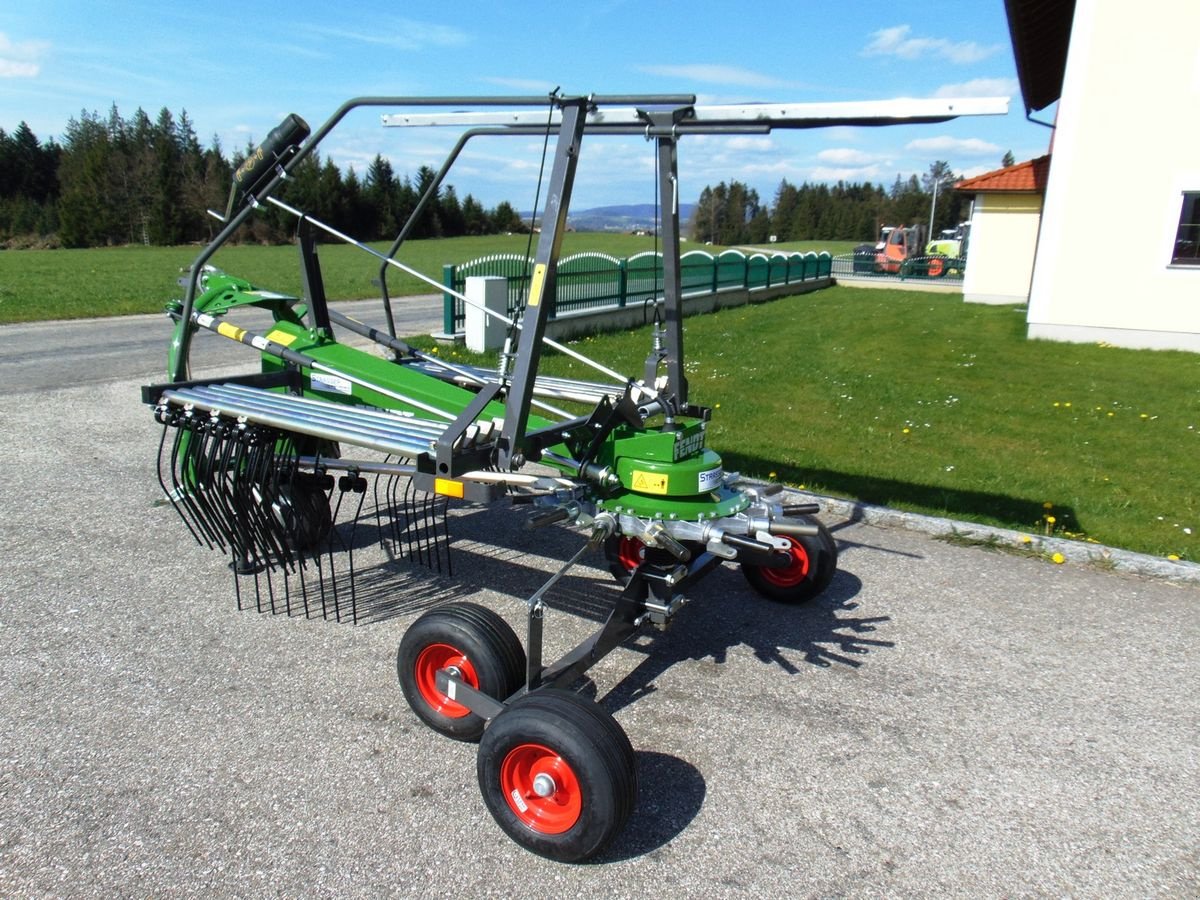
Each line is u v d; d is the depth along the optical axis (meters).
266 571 4.66
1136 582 4.90
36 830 2.67
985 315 19.55
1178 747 3.35
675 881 2.58
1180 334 13.87
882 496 6.20
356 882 2.52
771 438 7.84
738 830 2.82
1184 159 13.37
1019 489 6.42
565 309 14.33
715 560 3.84
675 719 3.46
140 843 2.64
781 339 15.20
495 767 2.66
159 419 3.98
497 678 3.02
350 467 4.17
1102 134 13.83
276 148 4.21
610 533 3.23
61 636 3.90
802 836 2.80
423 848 2.68
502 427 3.23
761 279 24.56
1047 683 3.80
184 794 2.88
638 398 3.56
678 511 3.26
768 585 4.54
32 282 23.08
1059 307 14.74
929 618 4.42
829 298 25.59
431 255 40.84
